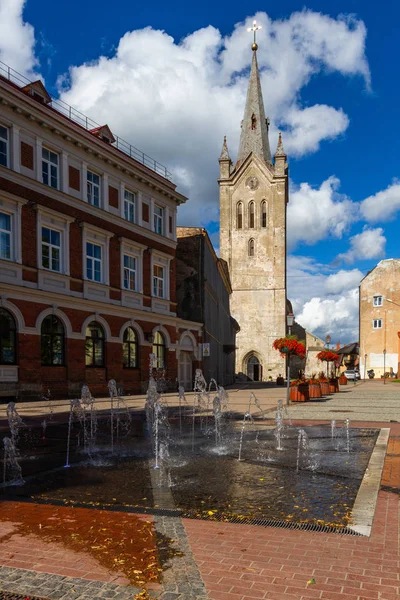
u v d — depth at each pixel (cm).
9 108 2238
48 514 590
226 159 7375
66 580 407
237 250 7188
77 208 2606
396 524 543
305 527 534
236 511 596
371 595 380
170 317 3309
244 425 1455
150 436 1265
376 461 898
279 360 6875
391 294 7312
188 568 429
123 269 2959
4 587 396
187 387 3581
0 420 1597
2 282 2114
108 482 754
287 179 7531
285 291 7056
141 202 3155
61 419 1655
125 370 2895
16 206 2253
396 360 7188
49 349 2398
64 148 2555
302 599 374
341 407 2067
